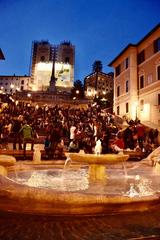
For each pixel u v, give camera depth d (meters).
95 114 35.94
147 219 3.10
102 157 6.52
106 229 2.78
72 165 9.07
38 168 8.56
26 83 100.88
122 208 3.30
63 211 3.16
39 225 2.86
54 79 82.06
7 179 3.81
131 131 17.97
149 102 33.84
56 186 5.79
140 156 15.42
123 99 40.34
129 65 38.34
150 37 33.94
